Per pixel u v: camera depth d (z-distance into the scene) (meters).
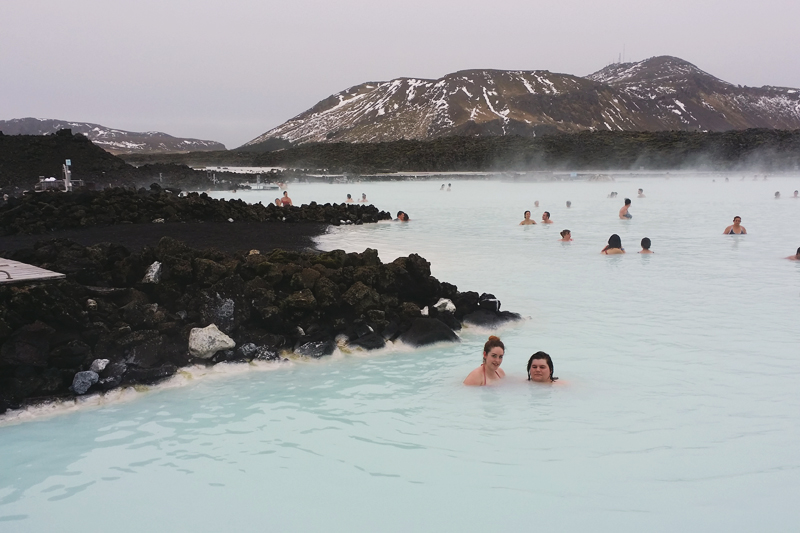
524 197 32.25
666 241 14.98
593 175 53.31
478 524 3.34
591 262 11.98
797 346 6.62
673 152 68.50
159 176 36.06
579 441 4.37
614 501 3.54
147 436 4.67
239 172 51.84
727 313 8.09
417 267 8.02
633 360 6.22
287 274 7.43
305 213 18.28
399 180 52.03
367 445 4.40
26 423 4.95
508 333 7.29
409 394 5.47
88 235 13.14
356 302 7.26
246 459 4.23
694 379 5.63
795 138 69.06
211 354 6.23
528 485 3.74
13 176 31.62
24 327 5.47
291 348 6.71
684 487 3.69
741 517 3.36
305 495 3.71
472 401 5.24
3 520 3.51
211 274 7.02
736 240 15.16
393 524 3.36
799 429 4.51
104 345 5.82
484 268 11.27
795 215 21.45
